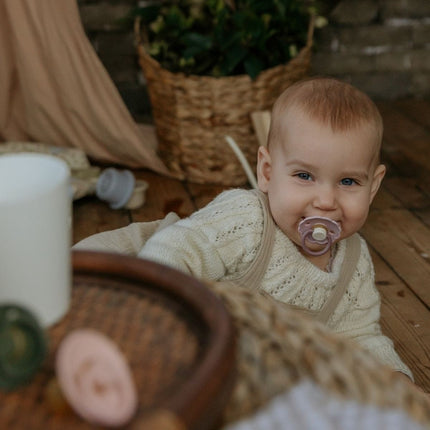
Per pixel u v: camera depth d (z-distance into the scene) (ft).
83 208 6.64
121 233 3.79
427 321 4.97
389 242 6.15
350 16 9.66
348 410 1.61
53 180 1.69
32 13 6.56
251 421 1.57
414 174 7.63
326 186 3.28
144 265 1.89
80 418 1.46
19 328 1.53
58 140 7.30
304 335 1.82
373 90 10.12
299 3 7.89
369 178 3.38
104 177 6.63
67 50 6.70
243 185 7.08
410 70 10.10
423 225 6.48
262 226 3.42
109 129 7.06
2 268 1.58
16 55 6.88
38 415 1.47
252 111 6.70
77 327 1.74
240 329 1.81
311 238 3.30
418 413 1.73
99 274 1.93
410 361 4.51
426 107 9.88
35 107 7.06
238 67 6.98
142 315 1.78
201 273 3.23
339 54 9.84
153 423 1.32
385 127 9.07
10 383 1.50
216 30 6.80
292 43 7.32
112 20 9.00
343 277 3.59
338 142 3.22
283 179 3.37
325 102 3.29
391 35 9.86
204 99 6.66
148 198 6.88
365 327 3.69
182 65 6.75
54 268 1.65
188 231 3.22
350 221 3.37
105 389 1.45
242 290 2.04
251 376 1.68
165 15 7.35
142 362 1.60
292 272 3.45
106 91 6.93
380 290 5.36
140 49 7.07
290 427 1.56
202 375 1.45
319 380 1.69
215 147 6.91
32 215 1.55
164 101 6.96
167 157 7.36
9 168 1.71
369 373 1.76
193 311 1.76
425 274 5.62
